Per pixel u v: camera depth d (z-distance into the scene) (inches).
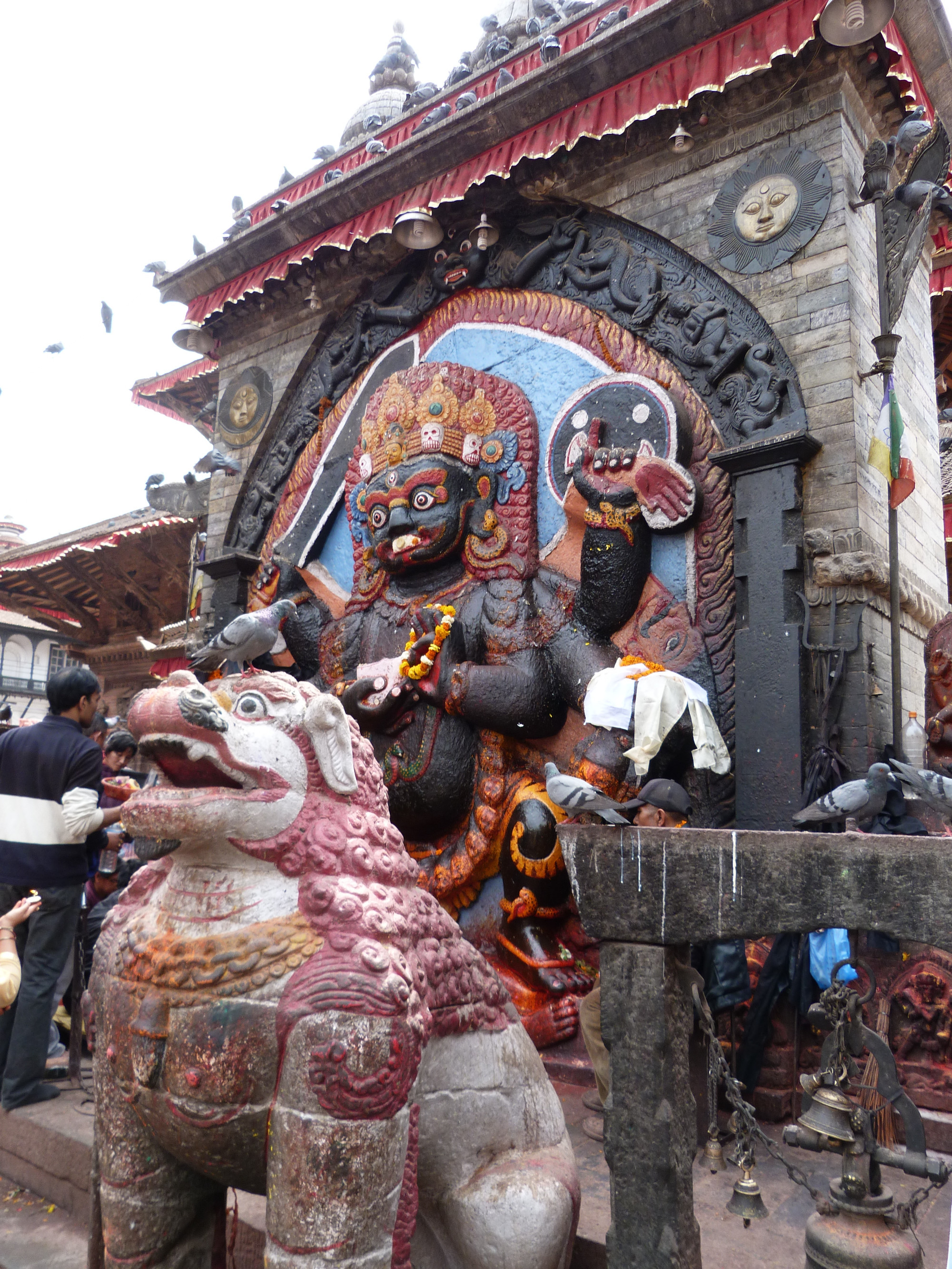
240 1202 119.0
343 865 85.7
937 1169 81.5
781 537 190.7
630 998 85.9
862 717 179.3
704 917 82.4
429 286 281.9
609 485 216.2
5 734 171.9
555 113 237.6
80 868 167.2
